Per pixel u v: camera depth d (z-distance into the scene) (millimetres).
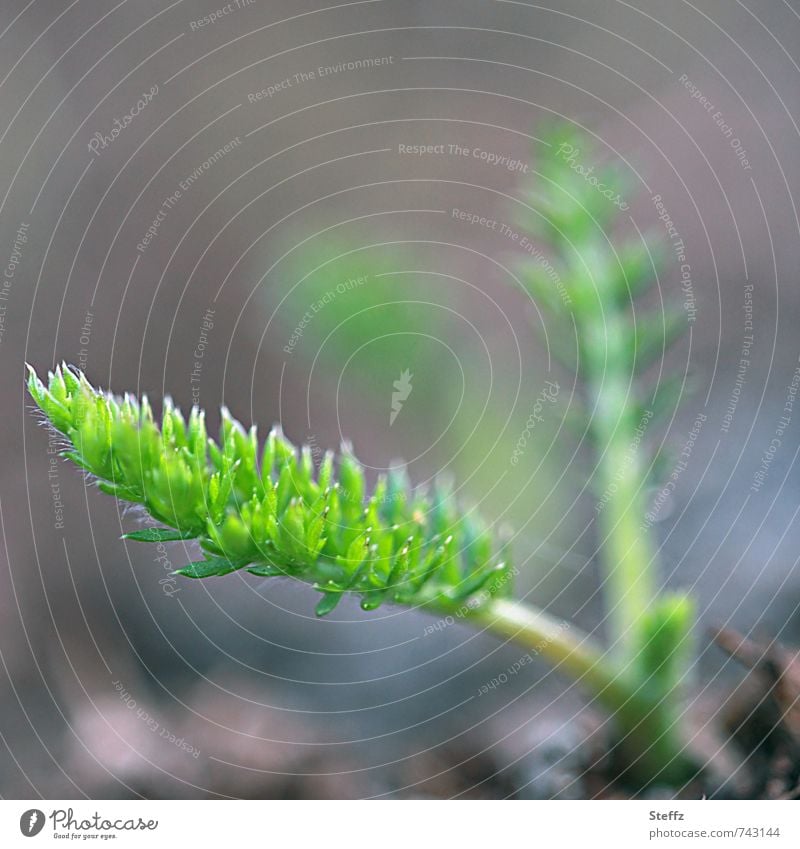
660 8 326
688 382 178
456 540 149
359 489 148
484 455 200
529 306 234
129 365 243
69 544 199
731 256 248
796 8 307
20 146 289
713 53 310
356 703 182
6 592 193
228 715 179
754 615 179
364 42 339
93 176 290
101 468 142
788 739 156
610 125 305
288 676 187
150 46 325
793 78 292
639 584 163
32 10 314
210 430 223
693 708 166
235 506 145
